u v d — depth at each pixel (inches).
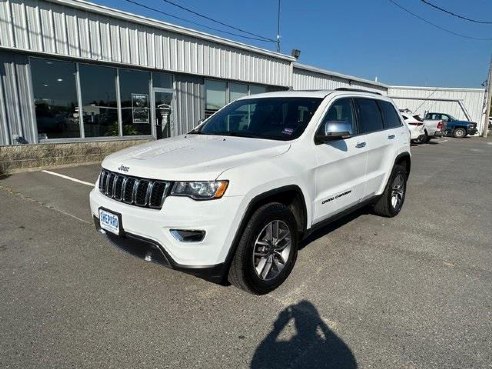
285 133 149.3
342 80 958.4
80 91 395.2
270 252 129.0
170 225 110.0
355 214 228.2
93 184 300.5
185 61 492.4
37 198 254.2
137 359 97.4
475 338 106.6
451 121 1107.9
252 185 116.6
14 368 93.6
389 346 102.8
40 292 130.5
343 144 162.6
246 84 614.2
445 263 158.2
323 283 138.2
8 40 331.0
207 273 113.5
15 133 351.6
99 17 392.8
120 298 126.8
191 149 133.1
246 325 112.3
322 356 98.7
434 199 276.7
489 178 377.4
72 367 94.2
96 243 174.9
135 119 454.3
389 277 143.9
